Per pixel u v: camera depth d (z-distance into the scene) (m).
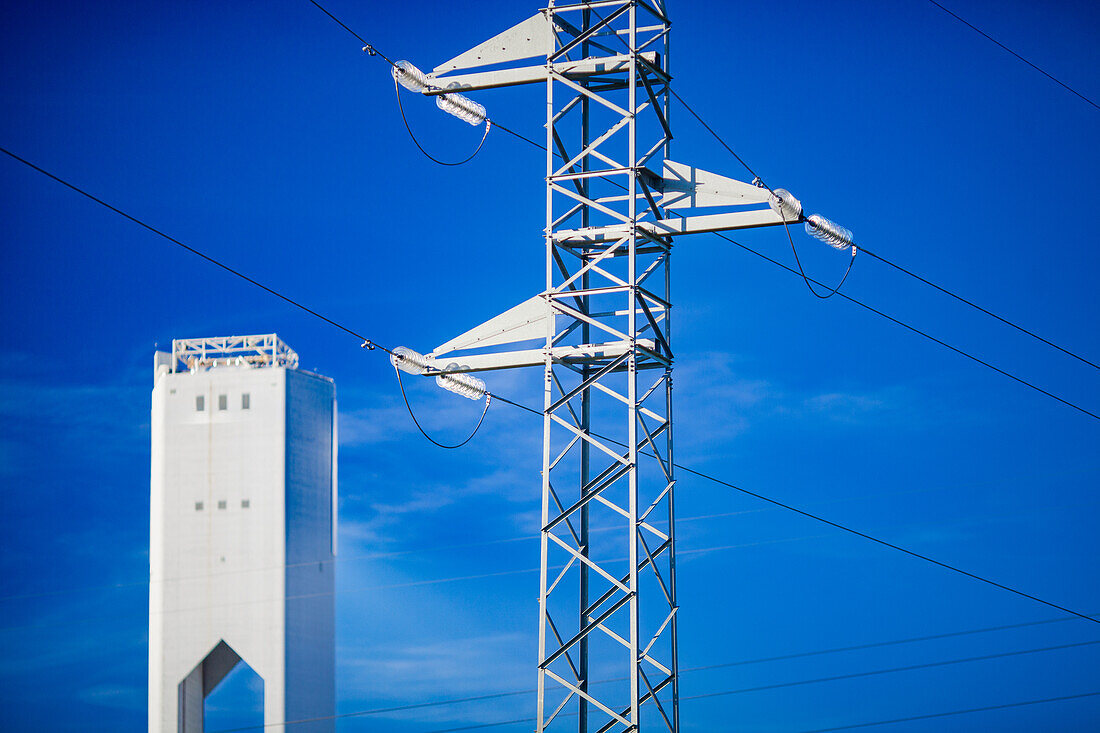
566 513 33.47
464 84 36.69
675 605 33.56
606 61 35.19
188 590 102.94
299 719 99.94
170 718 101.62
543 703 32.69
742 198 34.59
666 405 34.91
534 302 36.25
